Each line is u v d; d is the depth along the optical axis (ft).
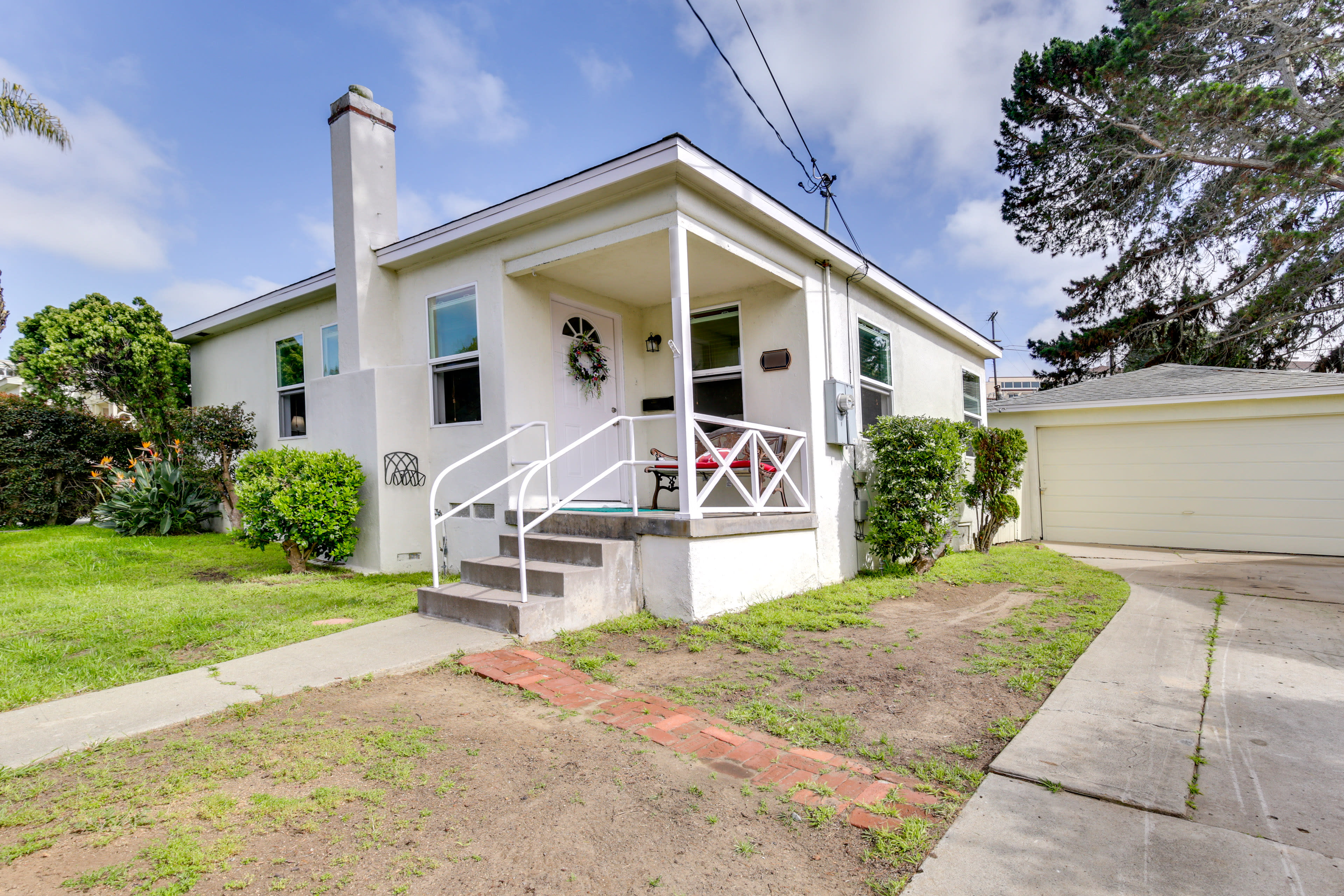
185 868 6.74
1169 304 52.70
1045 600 20.51
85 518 41.01
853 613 18.60
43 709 10.85
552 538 19.03
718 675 13.34
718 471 18.69
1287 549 33.01
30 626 16.07
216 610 17.69
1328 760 9.52
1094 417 37.93
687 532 17.01
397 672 12.98
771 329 23.79
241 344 35.04
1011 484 33.01
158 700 11.23
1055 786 8.71
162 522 33.58
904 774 9.18
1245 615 18.49
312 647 14.20
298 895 6.40
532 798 8.36
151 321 46.29
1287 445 33.19
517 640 14.97
